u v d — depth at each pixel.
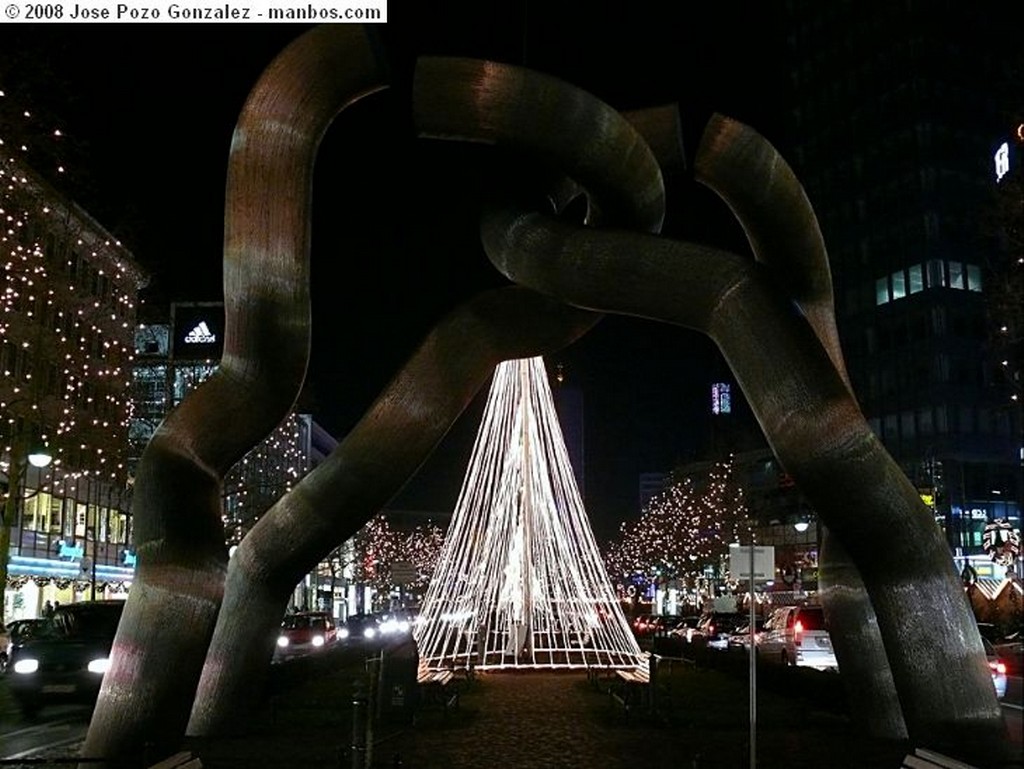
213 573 10.86
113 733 10.38
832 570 13.59
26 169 29.61
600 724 15.66
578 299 11.37
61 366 44.81
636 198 11.65
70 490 52.66
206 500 10.98
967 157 82.69
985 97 84.31
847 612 13.44
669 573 87.56
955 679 10.36
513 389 24.69
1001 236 37.84
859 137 87.81
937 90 83.00
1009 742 10.30
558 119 10.95
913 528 10.44
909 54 83.94
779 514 89.38
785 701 18.25
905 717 10.59
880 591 10.65
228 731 13.52
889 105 85.31
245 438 11.16
